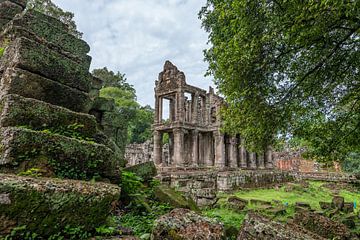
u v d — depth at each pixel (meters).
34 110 4.30
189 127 31.23
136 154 40.12
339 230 8.02
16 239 2.72
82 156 4.23
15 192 2.75
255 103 9.23
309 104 10.17
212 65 9.91
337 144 10.63
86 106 5.60
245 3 6.77
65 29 6.49
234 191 22.83
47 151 3.83
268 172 32.28
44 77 4.95
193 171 26.03
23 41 4.71
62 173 3.92
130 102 50.94
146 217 5.31
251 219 3.80
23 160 3.61
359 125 10.16
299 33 6.71
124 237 3.63
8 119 3.99
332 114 10.77
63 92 5.16
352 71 9.02
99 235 3.46
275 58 8.08
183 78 31.22
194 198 14.17
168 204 6.59
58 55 5.26
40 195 2.90
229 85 9.29
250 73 8.46
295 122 10.80
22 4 7.09
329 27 6.64
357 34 7.28
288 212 13.84
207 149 35.03
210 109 34.62
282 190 25.53
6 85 4.44
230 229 6.29
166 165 31.62
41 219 2.89
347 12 5.23
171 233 3.48
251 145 11.02
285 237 3.33
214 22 11.16
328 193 24.77
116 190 3.75
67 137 4.16
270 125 9.63
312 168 42.22
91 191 3.38
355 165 31.64
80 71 5.63
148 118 56.41
